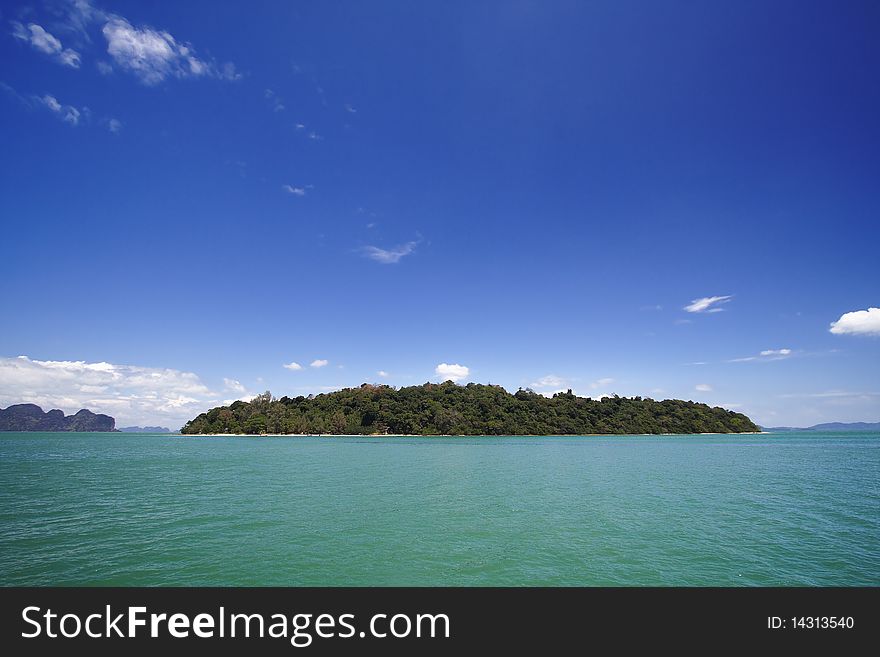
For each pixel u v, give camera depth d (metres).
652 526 30.50
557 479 54.53
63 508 36.12
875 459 82.50
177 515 33.50
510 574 22.27
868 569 22.81
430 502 39.16
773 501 39.75
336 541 27.03
